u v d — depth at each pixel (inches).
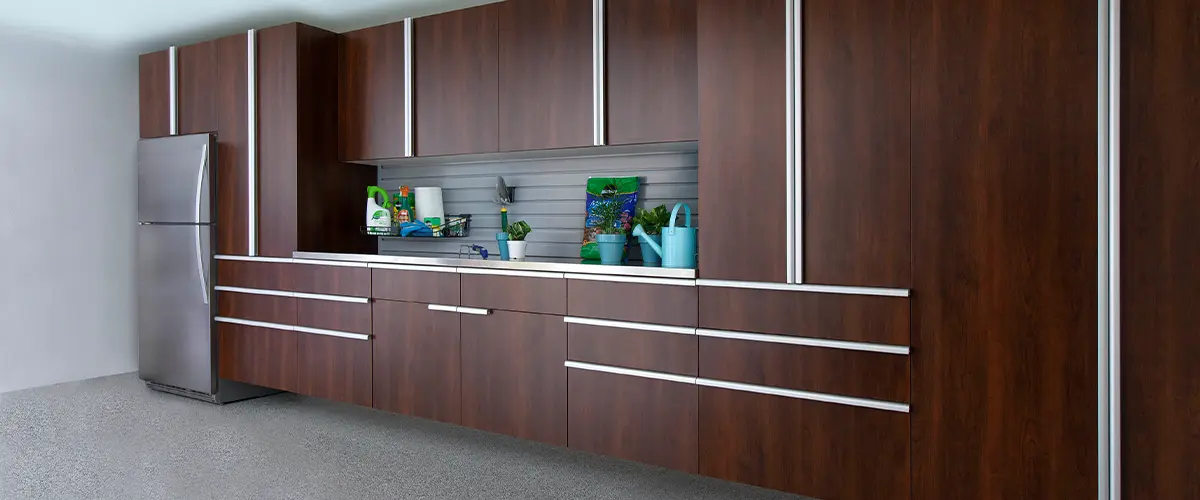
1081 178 85.5
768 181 103.6
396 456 131.6
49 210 184.2
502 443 140.6
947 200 92.7
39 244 182.5
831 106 99.3
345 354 150.6
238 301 166.7
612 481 120.7
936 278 93.6
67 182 187.3
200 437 141.4
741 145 105.7
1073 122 85.8
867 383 97.7
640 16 124.2
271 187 161.9
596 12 127.0
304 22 171.5
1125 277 84.0
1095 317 85.4
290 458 129.6
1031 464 89.1
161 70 180.5
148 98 183.6
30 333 181.6
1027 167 88.4
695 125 119.2
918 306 94.7
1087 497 86.5
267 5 158.9
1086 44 85.0
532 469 126.0
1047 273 87.6
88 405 165.3
